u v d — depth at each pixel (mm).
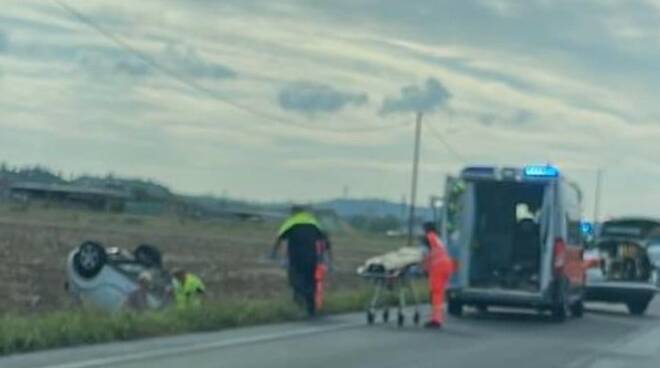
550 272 43156
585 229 49375
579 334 38875
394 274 38469
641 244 52281
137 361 24844
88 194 182625
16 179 182375
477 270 43625
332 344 30859
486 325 40812
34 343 25859
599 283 51344
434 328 37969
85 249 38531
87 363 24000
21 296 44906
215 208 185750
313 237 38906
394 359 28172
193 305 34781
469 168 43594
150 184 187875
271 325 35562
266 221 182125
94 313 30703
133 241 97750
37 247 77562
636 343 36250
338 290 51406
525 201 43594
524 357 30391
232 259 83250
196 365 24812
